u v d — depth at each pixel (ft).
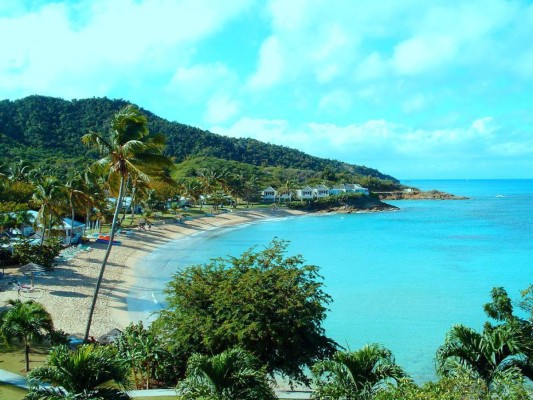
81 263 200.95
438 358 50.98
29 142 595.06
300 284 78.07
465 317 140.05
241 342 69.31
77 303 143.33
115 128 97.76
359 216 502.79
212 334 72.18
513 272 208.23
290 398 69.10
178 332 76.07
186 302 78.54
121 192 100.42
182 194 464.65
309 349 74.59
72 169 447.42
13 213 220.84
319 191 609.42
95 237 265.54
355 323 134.51
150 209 365.61
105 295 156.15
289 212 522.06
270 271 79.56
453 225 409.08
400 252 266.77
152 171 99.04
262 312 71.41
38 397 45.11
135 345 79.15
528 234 343.67
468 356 49.65
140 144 93.09
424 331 127.24
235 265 85.40
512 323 54.54
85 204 247.50
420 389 43.21
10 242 197.26
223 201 523.29
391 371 48.57
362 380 48.21
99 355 47.16
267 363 68.44
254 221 447.01
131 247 258.37
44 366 46.03
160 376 77.20
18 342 95.40
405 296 165.48
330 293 170.30
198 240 314.76
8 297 142.31
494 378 46.50
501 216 488.02
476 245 292.20
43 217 187.32
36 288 155.02
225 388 46.29
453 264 228.84
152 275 196.03
